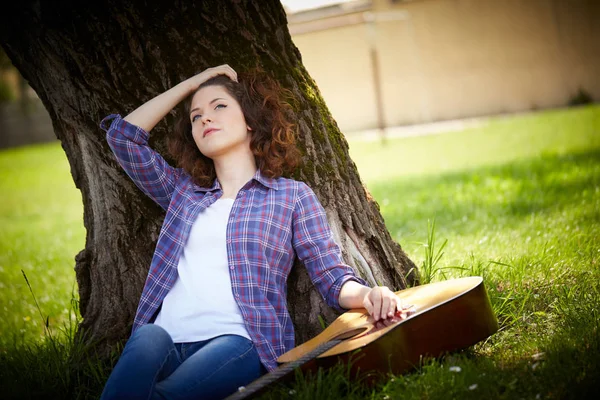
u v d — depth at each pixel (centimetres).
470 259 441
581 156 897
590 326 317
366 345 263
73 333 396
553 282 386
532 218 547
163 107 326
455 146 1396
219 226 309
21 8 349
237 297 295
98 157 357
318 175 350
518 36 2144
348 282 304
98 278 362
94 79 350
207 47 353
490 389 266
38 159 2112
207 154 323
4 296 568
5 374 347
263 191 319
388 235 374
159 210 356
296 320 335
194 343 290
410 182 948
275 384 273
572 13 2102
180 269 308
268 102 333
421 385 265
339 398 263
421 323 272
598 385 261
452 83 2202
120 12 345
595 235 464
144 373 256
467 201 704
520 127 1576
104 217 360
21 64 362
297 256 331
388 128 2231
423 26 2198
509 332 338
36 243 840
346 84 2272
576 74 2111
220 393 273
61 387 334
